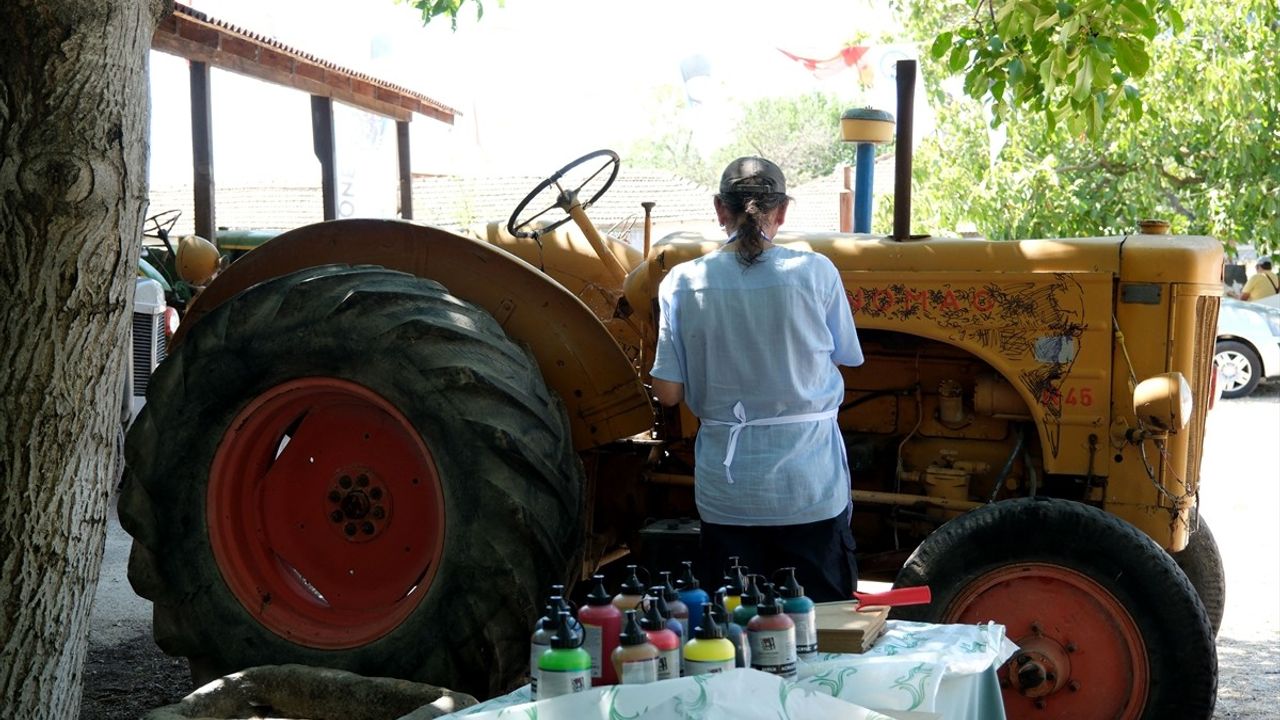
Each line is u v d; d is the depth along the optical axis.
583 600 4.52
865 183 4.37
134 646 5.08
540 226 4.83
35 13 2.63
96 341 2.83
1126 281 3.75
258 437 3.84
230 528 3.85
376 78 13.83
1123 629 3.57
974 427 4.07
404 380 3.55
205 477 3.83
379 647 3.63
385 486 3.84
